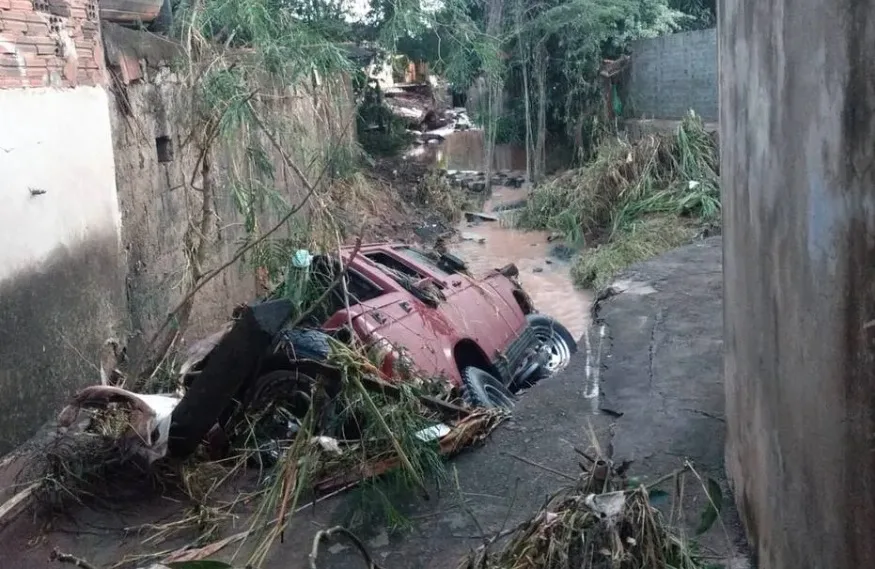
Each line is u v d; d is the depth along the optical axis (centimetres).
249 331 358
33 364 457
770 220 228
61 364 484
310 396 385
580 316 876
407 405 379
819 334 188
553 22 1553
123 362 553
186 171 666
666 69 1523
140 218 594
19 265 448
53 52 485
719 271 671
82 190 512
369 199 1215
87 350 513
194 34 539
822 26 177
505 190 1655
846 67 165
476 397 484
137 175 593
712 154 1216
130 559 328
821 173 181
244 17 521
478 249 1211
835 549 186
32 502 377
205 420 375
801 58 192
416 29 702
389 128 1684
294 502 328
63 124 493
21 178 452
